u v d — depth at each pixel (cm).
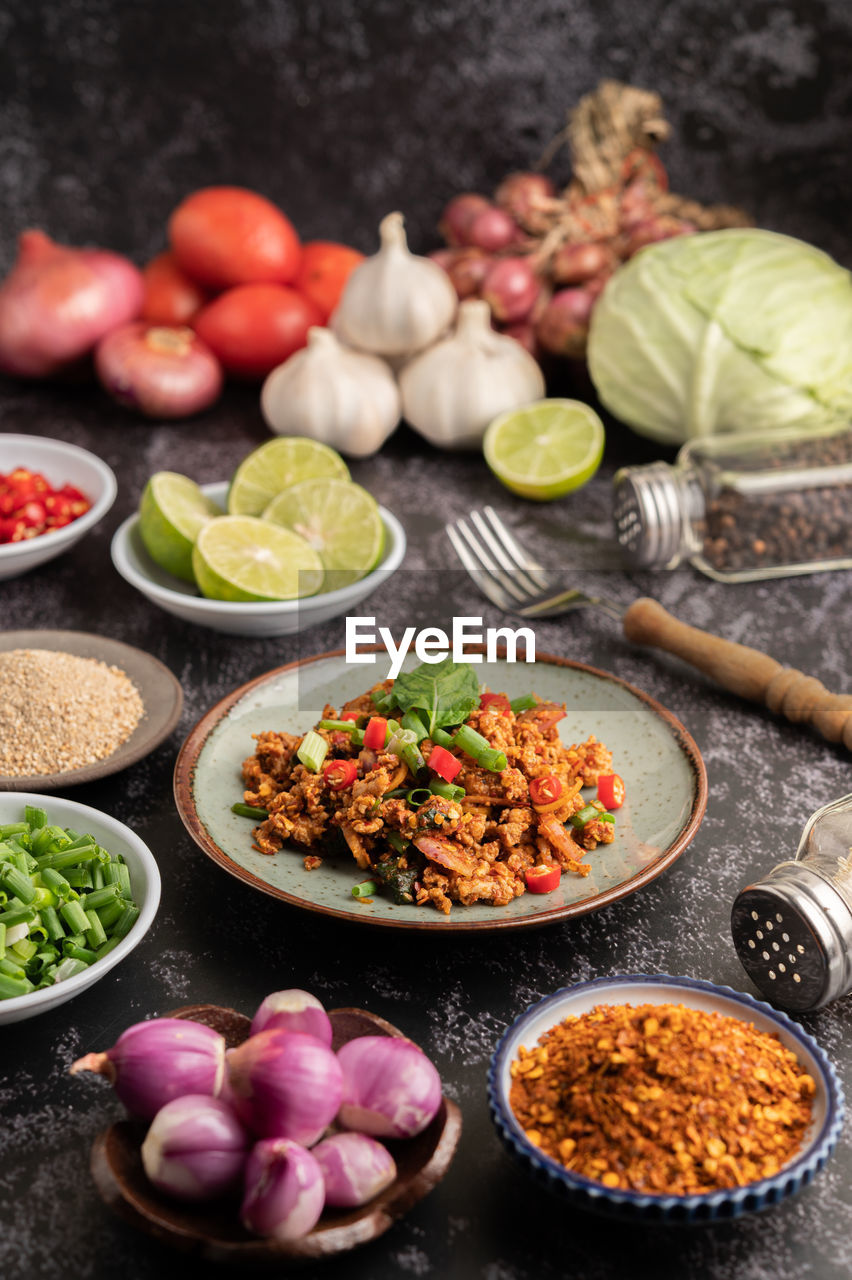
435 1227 48
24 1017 51
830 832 54
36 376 90
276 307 87
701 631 67
